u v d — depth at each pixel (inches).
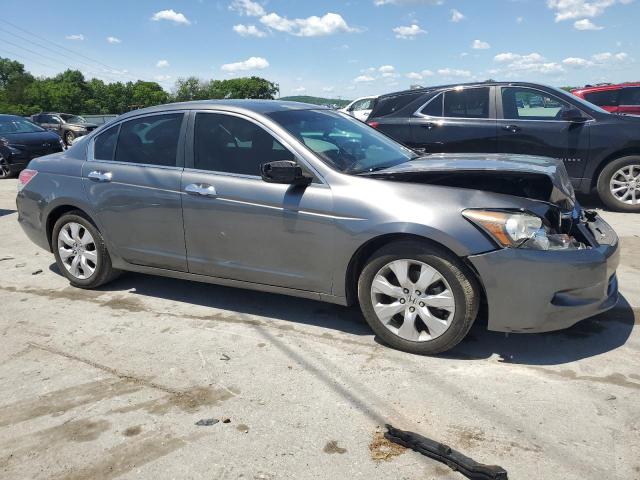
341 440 105.6
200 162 163.3
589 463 96.7
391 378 128.0
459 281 129.5
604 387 121.3
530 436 104.7
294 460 100.2
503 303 127.8
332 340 149.5
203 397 122.5
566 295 128.1
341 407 116.6
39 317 172.7
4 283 207.2
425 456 99.7
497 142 302.2
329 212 140.6
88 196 182.7
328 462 99.3
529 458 98.7
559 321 128.6
